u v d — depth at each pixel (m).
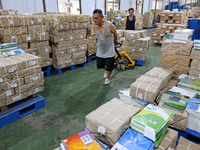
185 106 1.92
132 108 1.79
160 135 1.51
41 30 3.64
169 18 8.56
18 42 3.36
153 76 2.56
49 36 4.11
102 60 3.44
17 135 2.15
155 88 2.11
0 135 2.15
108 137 1.48
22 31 3.35
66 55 4.27
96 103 2.91
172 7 16.50
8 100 2.33
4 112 2.35
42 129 2.26
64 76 4.15
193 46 2.56
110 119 1.58
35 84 2.62
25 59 2.47
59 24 3.77
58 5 7.82
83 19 4.28
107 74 3.59
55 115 2.57
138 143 1.37
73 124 2.36
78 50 4.52
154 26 14.71
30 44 3.63
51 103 2.91
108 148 1.55
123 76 4.14
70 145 1.28
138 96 2.17
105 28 2.97
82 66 4.93
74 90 3.39
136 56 4.84
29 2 6.47
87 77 4.08
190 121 1.82
